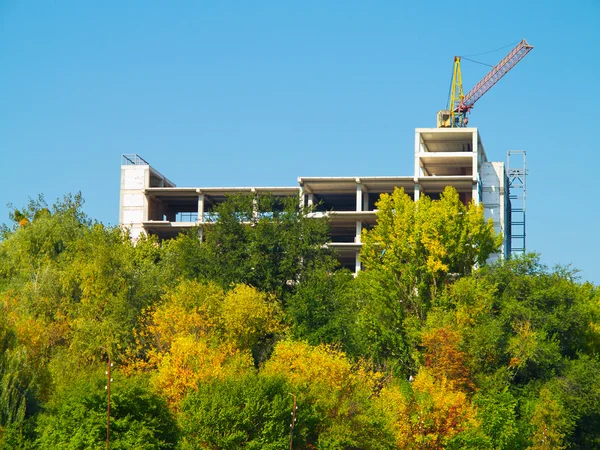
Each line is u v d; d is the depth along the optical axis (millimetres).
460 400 102125
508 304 128125
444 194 141250
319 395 96312
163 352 107625
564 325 128625
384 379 119000
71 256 133375
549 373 120938
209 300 118250
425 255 134875
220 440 88938
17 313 113250
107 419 83125
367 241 141125
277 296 139000
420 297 131250
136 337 110625
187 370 99562
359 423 96062
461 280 126562
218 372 98188
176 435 90000
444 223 135375
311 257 146250
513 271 136625
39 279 122812
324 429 95625
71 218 142750
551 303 131750
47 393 94750
